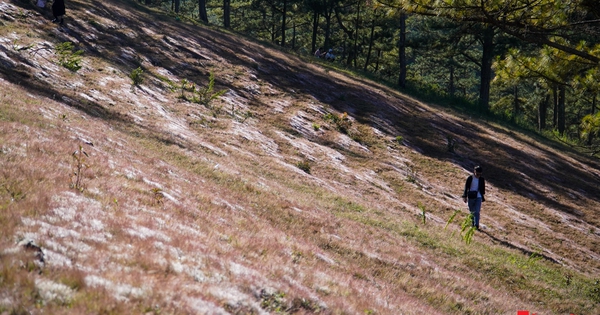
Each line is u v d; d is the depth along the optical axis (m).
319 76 35.94
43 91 16.83
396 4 12.78
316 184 17.88
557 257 17.12
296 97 29.80
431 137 29.61
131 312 4.02
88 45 25.73
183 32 35.72
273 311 5.23
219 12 78.50
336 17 64.75
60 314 3.71
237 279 5.65
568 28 11.51
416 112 34.22
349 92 34.00
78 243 5.23
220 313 4.57
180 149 15.97
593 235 21.16
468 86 83.25
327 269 8.11
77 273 4.39
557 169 30.95
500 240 17.17
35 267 4.35
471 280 11.23
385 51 67.25
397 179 22.08
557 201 24.69
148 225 6.79
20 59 19.28
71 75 20.52
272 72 33.22
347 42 64.38
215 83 27.72
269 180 16.12
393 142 27.11
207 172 13.90
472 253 13.98
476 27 13.34
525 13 11.43
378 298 7.34
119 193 8.12
